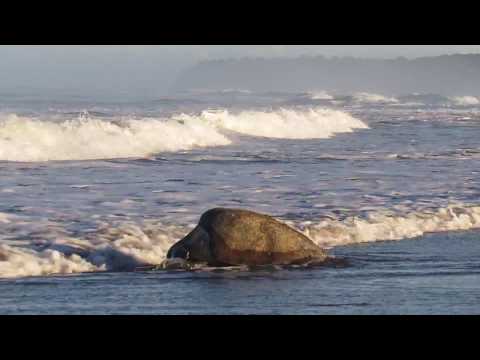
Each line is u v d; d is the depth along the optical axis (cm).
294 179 6725
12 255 3678
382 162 8344
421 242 4534
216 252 3850
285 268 3822
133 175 6844
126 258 3828
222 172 7194
